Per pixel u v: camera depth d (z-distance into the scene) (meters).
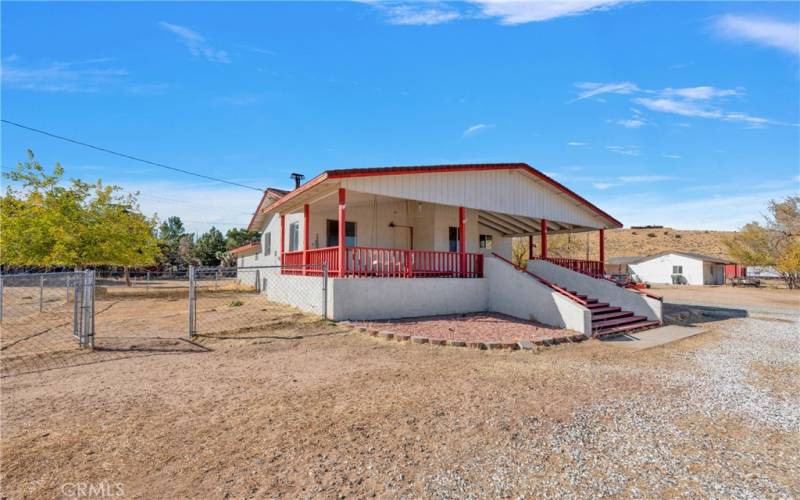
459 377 6.27
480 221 18.38
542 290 11.50
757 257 40.31
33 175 18.34
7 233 17.14
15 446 3.75
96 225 19.22
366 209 15.77
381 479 3.27
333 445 3.87
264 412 4.68
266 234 22.67
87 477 3.24
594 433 4.29
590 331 10.31
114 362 6.84
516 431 4.29
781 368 7.45
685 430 4.43
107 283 31.14
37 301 17.09
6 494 2.98
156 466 3.43
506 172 14.55
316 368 6.62
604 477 3.38
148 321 10.74
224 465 3.46
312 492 3.07
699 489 3.23
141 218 22.84
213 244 52.53
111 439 3.93
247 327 9.48
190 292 8.87
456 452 3.77
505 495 3.08
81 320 7.86
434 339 8.50
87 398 5.07
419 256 12.31
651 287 40.06
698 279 44.09
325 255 12.09
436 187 12.53
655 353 8.69
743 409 5.14
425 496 3.04
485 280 13.33
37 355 7.18
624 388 5.95
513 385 5.93
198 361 6.96
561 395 5.53
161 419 4.44
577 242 53.12
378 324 10.05
